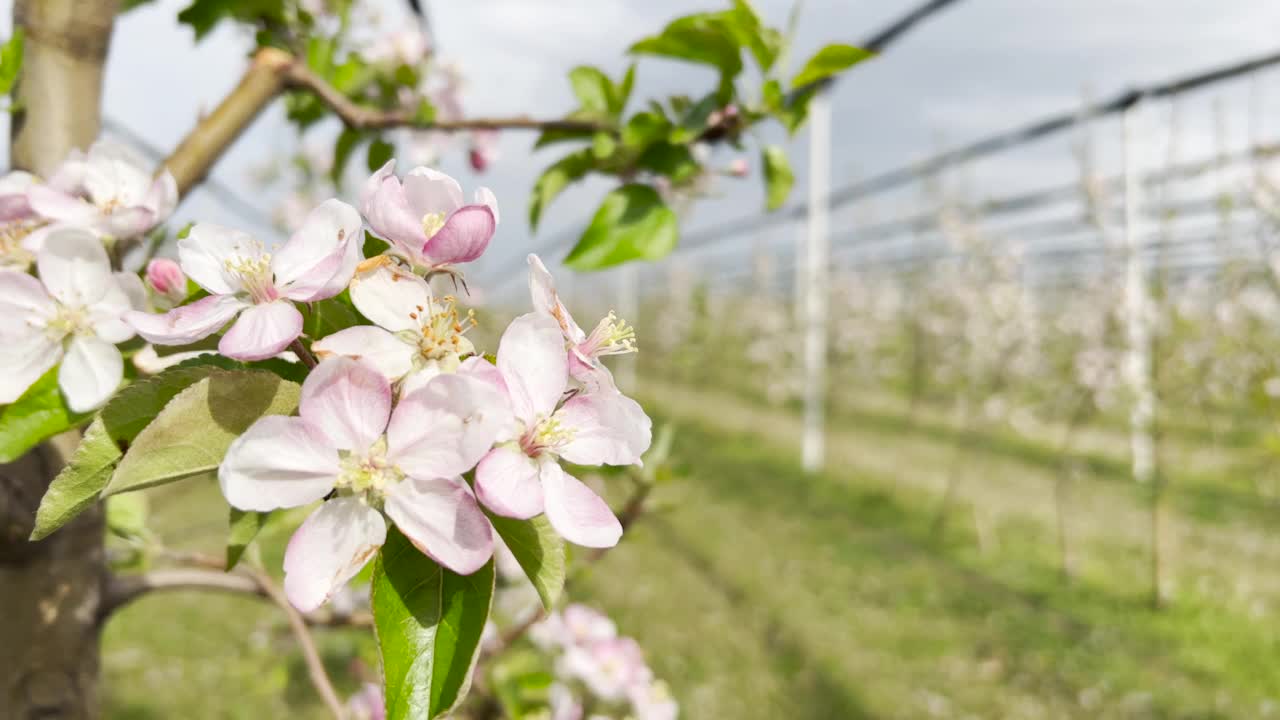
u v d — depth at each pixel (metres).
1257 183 1.93
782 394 4.93
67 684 0.27
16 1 0.28
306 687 1.24
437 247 0.18
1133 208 2.18
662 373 6.70
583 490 0.19
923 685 1.47
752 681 1.45
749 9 0.34
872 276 4.43
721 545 2.27
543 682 0.52
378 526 0.17
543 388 0.19
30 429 0.19
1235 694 1.42
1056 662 1.57
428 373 0.18
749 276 5.68
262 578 0.33
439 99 0.54
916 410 4.39
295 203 1.34
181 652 1.47
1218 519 2.51
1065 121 2.28
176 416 0.17
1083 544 2.32
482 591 0.17
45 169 0.28
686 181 0.42
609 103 0.39
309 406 0.17
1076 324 2.65
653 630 1.65
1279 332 2.22
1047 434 3.78
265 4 0.45
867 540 2.37
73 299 0.19
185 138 0.31
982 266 2.80
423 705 0.17
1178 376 2.35
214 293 0.18
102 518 0.28
